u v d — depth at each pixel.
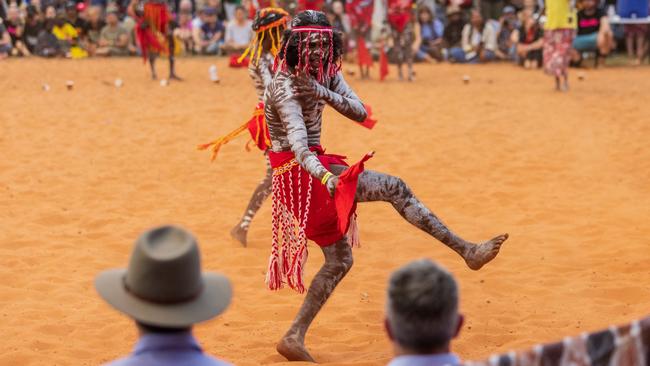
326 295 7.98
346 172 7.30
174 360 4.18
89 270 10.77
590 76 27.42
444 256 11.38
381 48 26.58
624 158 16.17
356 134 18.33
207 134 18.33
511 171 15.49
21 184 14.58
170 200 13.89
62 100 21.98
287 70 7.84
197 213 13.25
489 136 18.09
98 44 34.22
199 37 34.16
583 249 11.41
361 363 7.74
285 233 8.05
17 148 16.92
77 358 8.13
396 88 24.83
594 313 9.19
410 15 26.41
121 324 8.98
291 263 8.06
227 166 15.89
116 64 30.78
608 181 14.77
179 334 4.24
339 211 7.32
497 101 22.19
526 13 30.47
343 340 8.58
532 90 24.17
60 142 17.45
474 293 9.96
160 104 21.58
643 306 9.32
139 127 18.91
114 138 17.89
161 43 26.91
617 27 33.31
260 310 9.45
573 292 9.86
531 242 11.77
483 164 15.95
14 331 8.75
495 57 32.41
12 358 8.02
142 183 14.77
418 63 32.41
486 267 10.85
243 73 28.08
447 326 4.03
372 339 8.57
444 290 3.99
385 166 15.84
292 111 7.70
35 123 19.12
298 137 7.64
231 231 11.82
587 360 4.13
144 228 12.51
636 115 19.98
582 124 19.14
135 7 26.11
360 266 11.01
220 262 11.14
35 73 27.56
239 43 29.81
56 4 34.94
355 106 8.02
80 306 9.56
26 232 12.17
